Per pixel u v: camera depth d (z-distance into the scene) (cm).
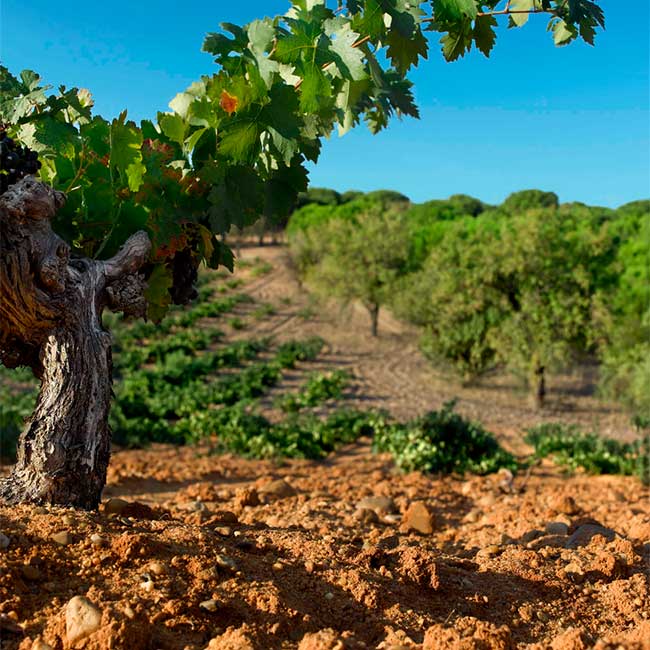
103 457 342
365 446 1554
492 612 310
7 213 303
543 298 2248
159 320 406
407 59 324
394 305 3091
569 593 339
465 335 2295
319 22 337
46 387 331
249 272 5412
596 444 1326
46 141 341
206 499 693
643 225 2502
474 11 315
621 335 2148
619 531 525
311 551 351
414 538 513
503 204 5172
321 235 4400
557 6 339
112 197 366
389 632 266
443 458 1139
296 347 3030
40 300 316
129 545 289
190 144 378
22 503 319
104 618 232
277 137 366
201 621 251
